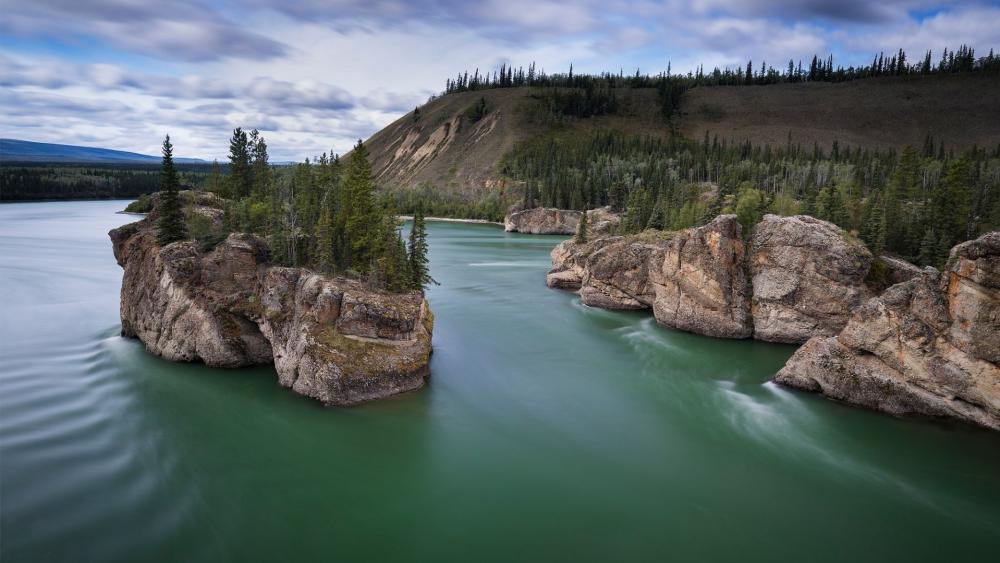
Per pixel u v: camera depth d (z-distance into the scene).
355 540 23.77
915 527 25.16
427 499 26.86
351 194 52.09
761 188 149.75
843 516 25.91
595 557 22.89
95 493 26.64
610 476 29.23
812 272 48.12
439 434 33.38
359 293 40.22
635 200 114.38
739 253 52.72
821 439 33.12
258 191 68.25
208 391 38.12
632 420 35.91
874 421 34.78
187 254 44.03
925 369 34.06
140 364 42.78
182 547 23.02
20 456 29.80
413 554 22.95
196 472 28.69
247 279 44.19
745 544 23.89
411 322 40.25
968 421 32.94
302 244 48.59
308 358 36.84
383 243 47.78
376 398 37.19
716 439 33.41
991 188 85.62
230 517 25.12
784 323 50.22
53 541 23.16
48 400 36.69
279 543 23.47
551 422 35.44
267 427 33.44
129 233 51.53
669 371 44.84
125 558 22.28
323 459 30.22
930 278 34.41
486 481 28.53
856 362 36.94
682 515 25.88
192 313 42.22
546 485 28.30
